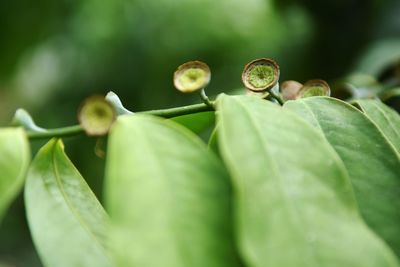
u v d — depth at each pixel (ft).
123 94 3.88
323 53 2.15
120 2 3.73
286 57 2.69
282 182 0.55
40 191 0.64
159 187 0.54
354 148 0.65
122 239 0.52
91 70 3.94
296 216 0.53
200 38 3.38
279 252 0.51
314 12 2.11
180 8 3.42
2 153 0.60
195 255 0.52
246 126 0.59
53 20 3.56
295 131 0.58
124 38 3.77
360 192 0.63
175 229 0.53
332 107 0.69
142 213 0.53
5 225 4.00
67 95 4.07
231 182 0.55
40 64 4.06
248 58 3.30
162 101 3.74
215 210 0.54
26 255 3.99
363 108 0.76
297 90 0.81
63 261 0.61
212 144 0.65
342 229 0.53
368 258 0.52
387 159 0.64
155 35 3.59
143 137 0.57
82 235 0.63
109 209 0.54
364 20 1.99
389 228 0.61
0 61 3.39
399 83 1.13
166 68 3.61
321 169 0.57
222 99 0.61
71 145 3.36
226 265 0.52
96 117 0.64
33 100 4.24
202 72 0.69
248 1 3.15
